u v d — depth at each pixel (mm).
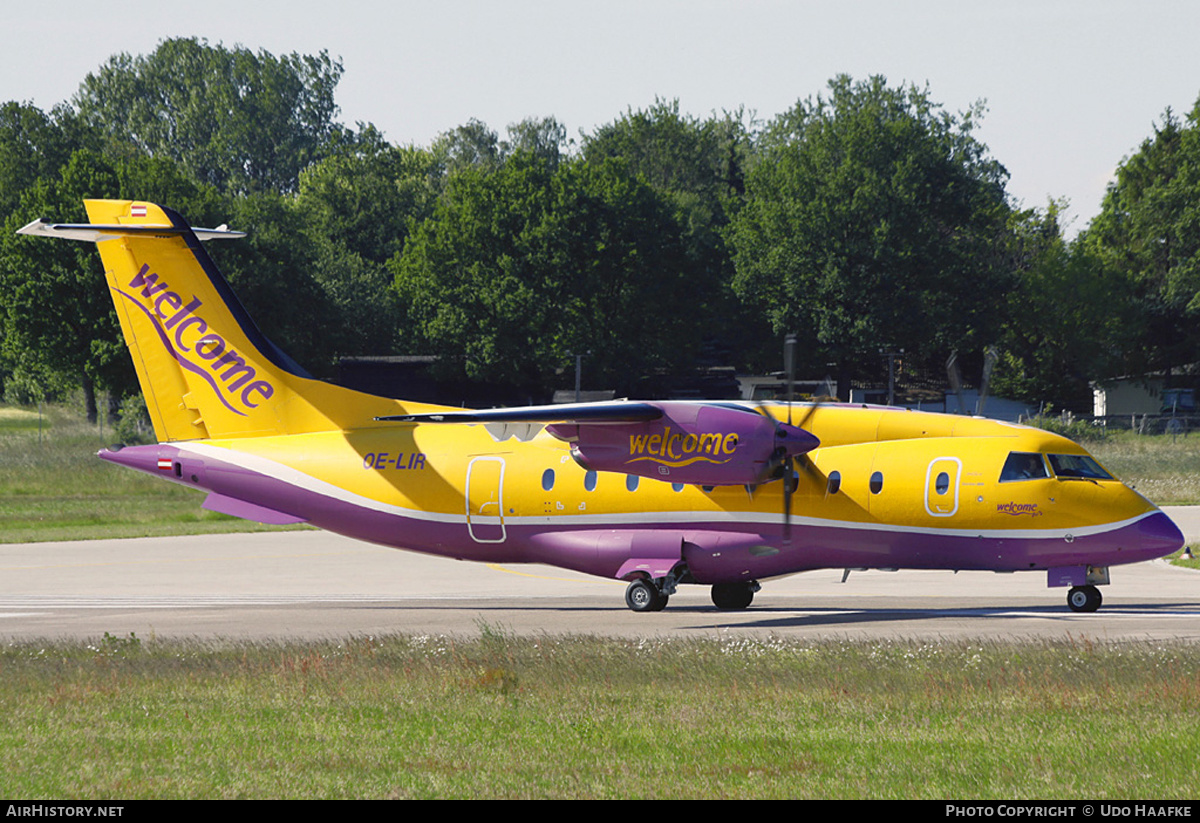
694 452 75875
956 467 75062
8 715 46031
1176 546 72625
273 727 43812
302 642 63594
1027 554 73938
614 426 77875
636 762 38000
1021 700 46188
